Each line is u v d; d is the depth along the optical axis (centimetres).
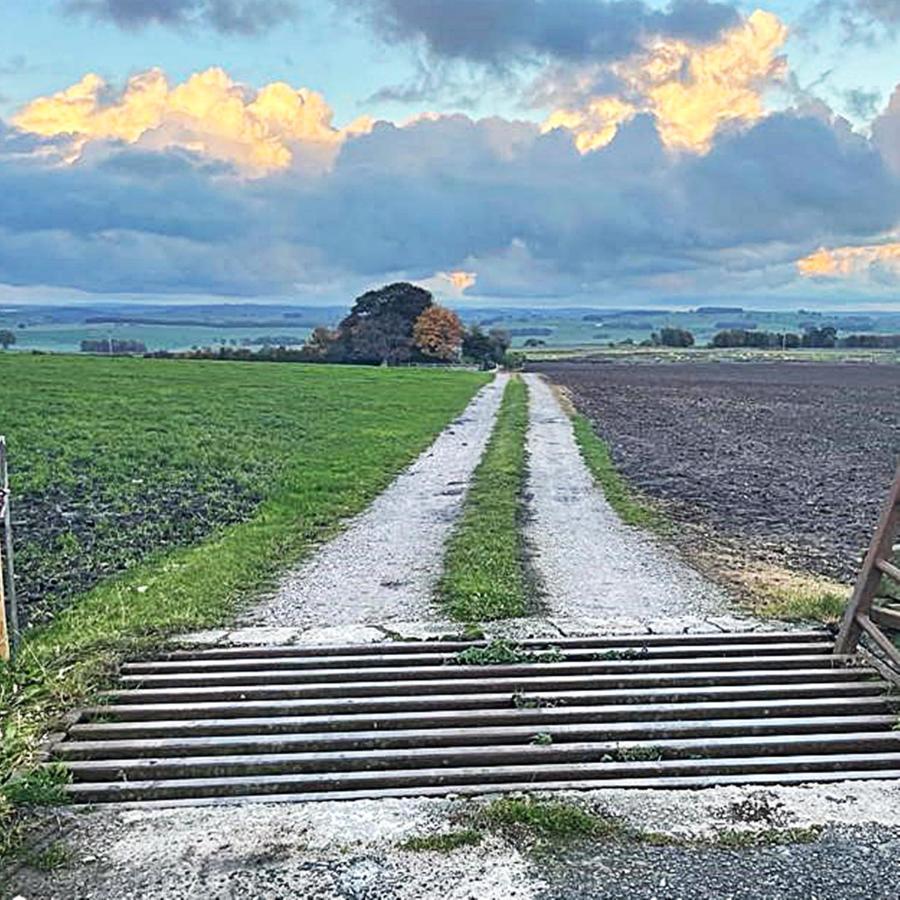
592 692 630
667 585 934
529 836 454
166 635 754
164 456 1923
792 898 406
